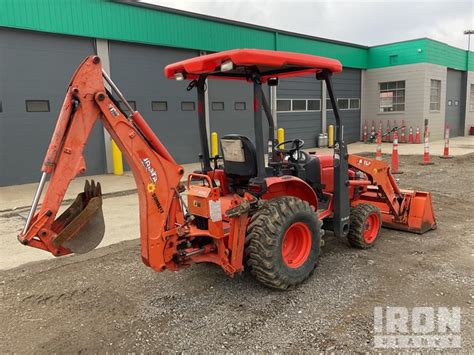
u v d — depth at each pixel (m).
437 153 14.04
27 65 9.31
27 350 2.92
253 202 3.58
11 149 9.27
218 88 13.38
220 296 3.63
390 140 19.27
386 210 5.36
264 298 3.55
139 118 3.15
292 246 3.80
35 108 9.52
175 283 3.93
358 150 15.87
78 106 2.85
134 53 11.16
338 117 4.08
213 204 3.38
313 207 4.12
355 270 4.09
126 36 10.77
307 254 3.80
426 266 4.14
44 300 3.68
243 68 3.58
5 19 8.78
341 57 18.20
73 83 2.84
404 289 3.64
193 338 2.99
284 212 3.54
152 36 11.30
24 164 9.48
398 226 5.30
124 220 6.29
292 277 3.63
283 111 16.12
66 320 3.33
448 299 3.44
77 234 2.94
